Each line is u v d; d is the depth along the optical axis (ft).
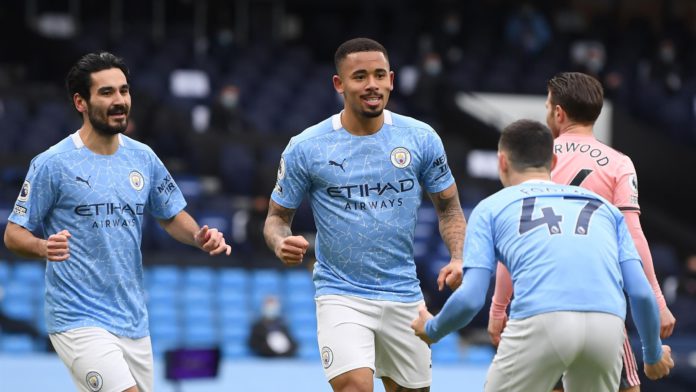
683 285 192.34
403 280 69.72
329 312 69.15
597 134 237.25
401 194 69.21
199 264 184.44
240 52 253.24
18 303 170.60
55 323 68.69
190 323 173.27
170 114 222.48
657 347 63.21
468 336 178.19
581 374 61.62
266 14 276.82
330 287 69.51
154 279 179.42
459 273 66.85
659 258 201.77
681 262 226.17
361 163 68.85
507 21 273.95
